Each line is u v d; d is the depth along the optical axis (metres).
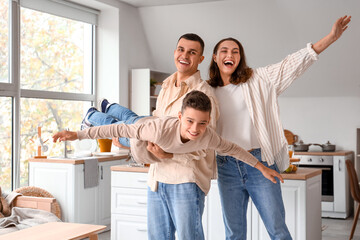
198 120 2.22
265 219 2.98
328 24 6.07
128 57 6.70
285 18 6.19
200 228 2.67
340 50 6.34
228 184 3.01
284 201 3.69
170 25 6.81
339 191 6.53
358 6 5.78
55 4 5.92
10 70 5.29
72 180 5.15
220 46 2.98
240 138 2.94
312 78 6.87
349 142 7.03
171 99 2.79
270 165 2.91
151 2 6.52
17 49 5.36
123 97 6.60
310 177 3.77
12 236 3.16
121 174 4.25
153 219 2.79
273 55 6.64
